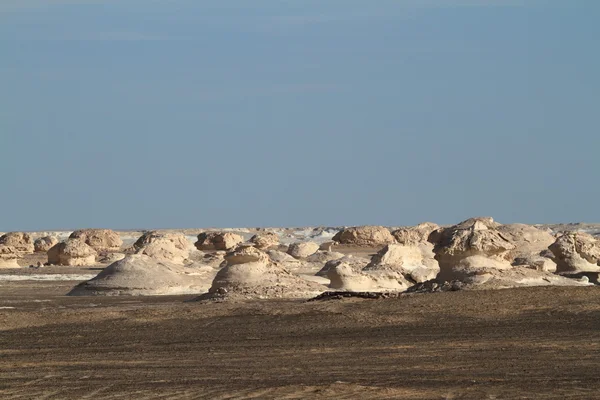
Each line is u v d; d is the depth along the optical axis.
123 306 65.31
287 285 66.81
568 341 42.00
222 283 67.19
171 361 39.78
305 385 32.41
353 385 31.95
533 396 30.33
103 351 43.28
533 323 47.19
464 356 38.97
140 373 36.81
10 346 45.81
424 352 40.28
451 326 47.16
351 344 42.91
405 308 52.06
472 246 63.25
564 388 31.53
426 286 63.56
